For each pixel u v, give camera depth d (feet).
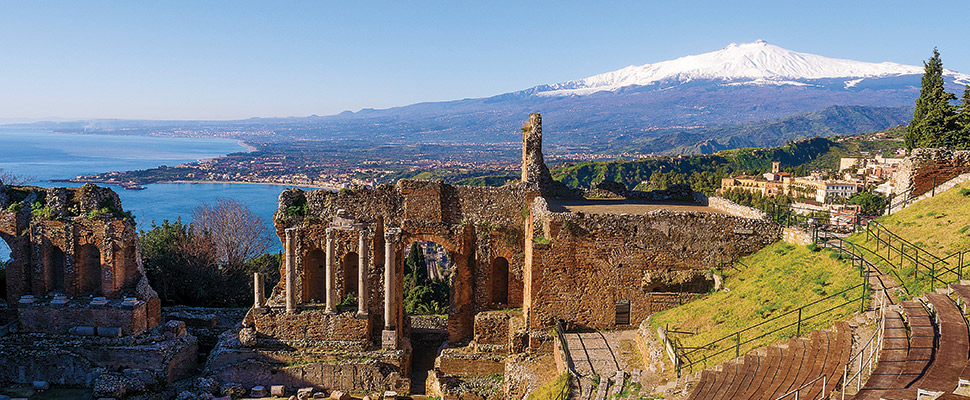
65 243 168.55
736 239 150.00
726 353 105.81
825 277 119.96
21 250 171.83
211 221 301.43
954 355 75.00
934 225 127.03
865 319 95.45
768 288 127.34
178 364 169.58
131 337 165.48
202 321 197.57
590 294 151.84
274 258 283.59
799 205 374.43
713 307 130.72
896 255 118.11
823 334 95.09
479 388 153.07
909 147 251.19
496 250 175.22
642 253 150.61
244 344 164.14
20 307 167.02
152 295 176.96
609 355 134.72
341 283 176.04
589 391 115.96
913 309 90.22
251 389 158.20
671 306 150.71
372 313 175.73
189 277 230.07
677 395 97.19
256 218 339.98
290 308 166.30
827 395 76.64
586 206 178.91
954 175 157.58
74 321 166.91
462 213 176.76
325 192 176.65
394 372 159.94
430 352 188.24
